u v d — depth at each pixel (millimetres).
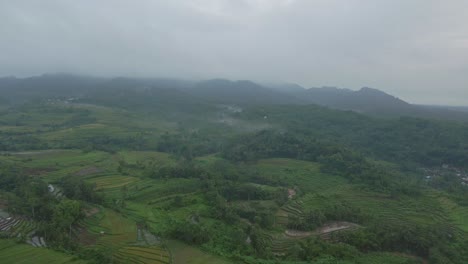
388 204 111938
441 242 86250
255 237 83875
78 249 72188
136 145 189250
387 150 195750
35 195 96438
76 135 197500
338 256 78125
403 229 89000
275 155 164125
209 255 75500
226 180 121688
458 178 155750
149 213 98125
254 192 113188
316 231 92625
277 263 72750
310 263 73062
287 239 87938
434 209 110312
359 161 145750
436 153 181500
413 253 85062
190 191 115812
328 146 158500
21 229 79500
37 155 152375
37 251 69438
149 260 72125
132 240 81438
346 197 116562
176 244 80625
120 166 138625
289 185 128000
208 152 191125
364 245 83875
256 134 191000
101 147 172250
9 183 107188
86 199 102812
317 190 124500
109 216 94750
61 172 128125
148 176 128875
